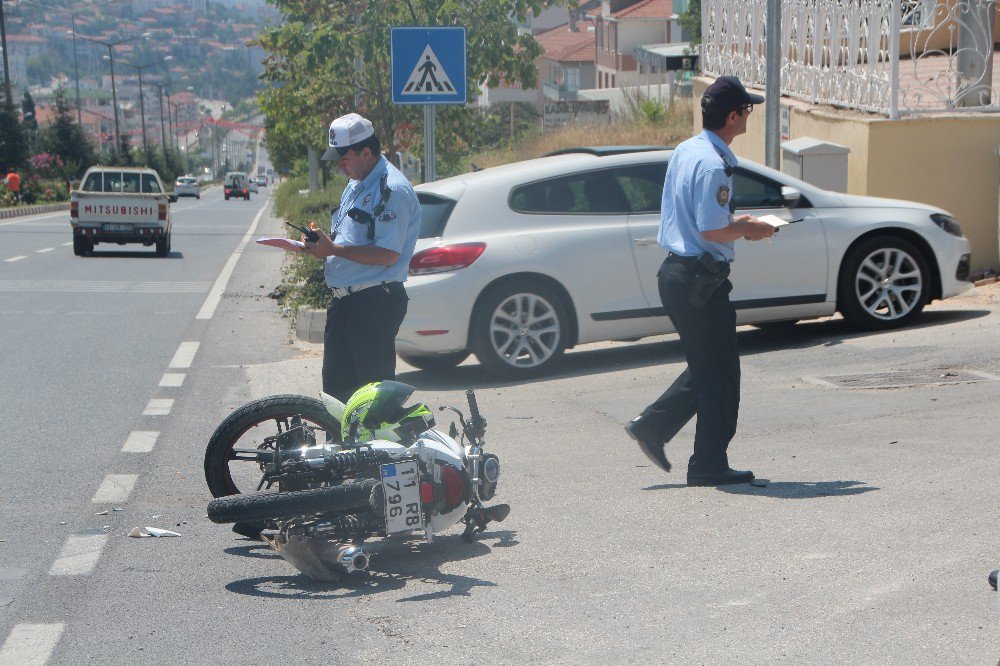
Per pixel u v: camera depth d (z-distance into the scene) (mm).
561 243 10719
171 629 5035
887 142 13500
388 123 23094
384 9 20797
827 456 7258
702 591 5141
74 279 21938
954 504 6051
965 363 9586
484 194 10773
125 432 9203
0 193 58156
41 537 6461
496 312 10609
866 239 11414
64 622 5156
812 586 5102
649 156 11195
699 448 6828
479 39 21234
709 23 21422
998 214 13641
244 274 23250
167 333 14953
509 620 4949
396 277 6449
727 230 6422
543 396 9930
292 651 4742
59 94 92188
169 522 6746
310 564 5449
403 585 5469
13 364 12516
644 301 10906
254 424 6289
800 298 11219
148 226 28047
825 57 16000
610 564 5578
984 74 13805
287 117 24953
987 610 4699
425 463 5598
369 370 6457
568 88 78938
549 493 6910
